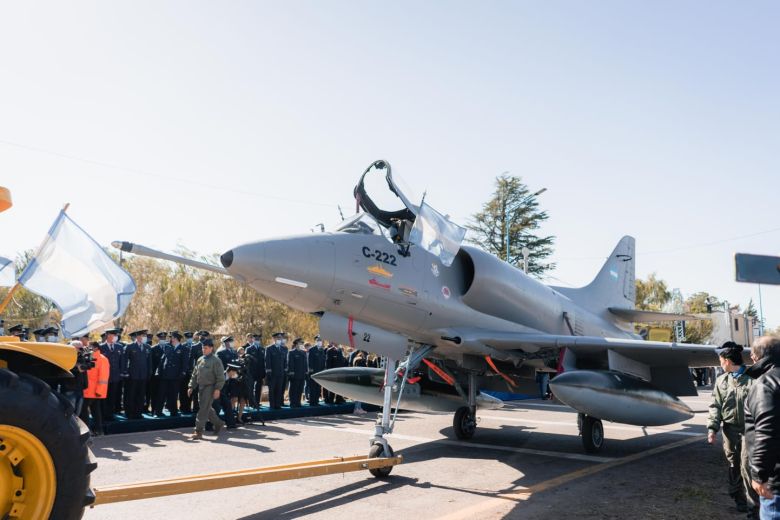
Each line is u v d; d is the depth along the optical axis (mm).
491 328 9383
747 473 4758
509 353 9492
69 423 3252
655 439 10531
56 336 9867
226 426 11391
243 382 11680
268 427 11539
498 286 9234
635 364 9414
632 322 14484
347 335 7512
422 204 7766
